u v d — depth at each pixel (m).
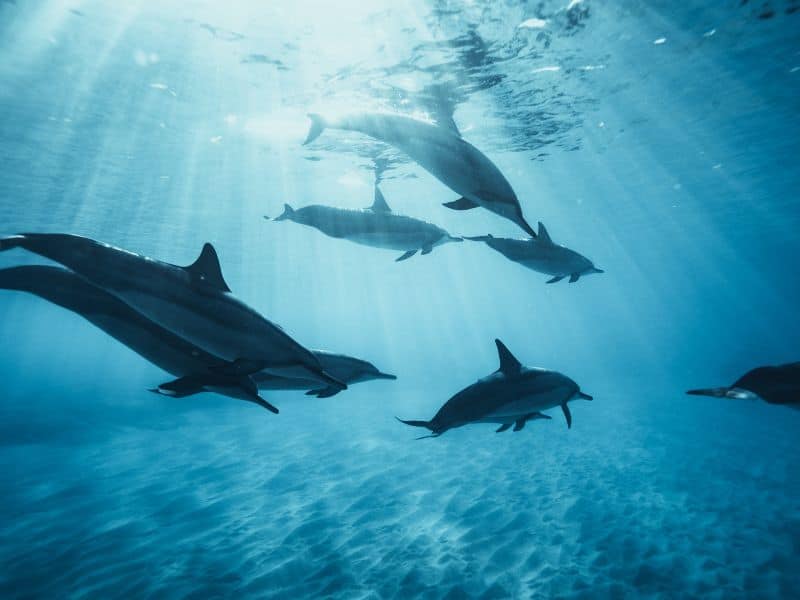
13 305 37.84
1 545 8.05
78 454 15.83
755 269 54.44
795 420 17.48
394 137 3.36
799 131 15.96
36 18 8.03
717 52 10.77
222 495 10.60
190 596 6.07
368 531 8.06
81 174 14.48
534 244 6.02
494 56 10.02
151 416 24.36
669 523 7.97
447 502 9.46
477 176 3.15
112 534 8.38
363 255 30.55
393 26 8.84
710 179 20.55
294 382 4.59
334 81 10.50
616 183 20.06
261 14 8.31
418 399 30.39
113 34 8.55
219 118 11.80
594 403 24.23
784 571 6.21
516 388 5.04
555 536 7.58
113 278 3.21
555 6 8.73
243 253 26.89
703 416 19.16
